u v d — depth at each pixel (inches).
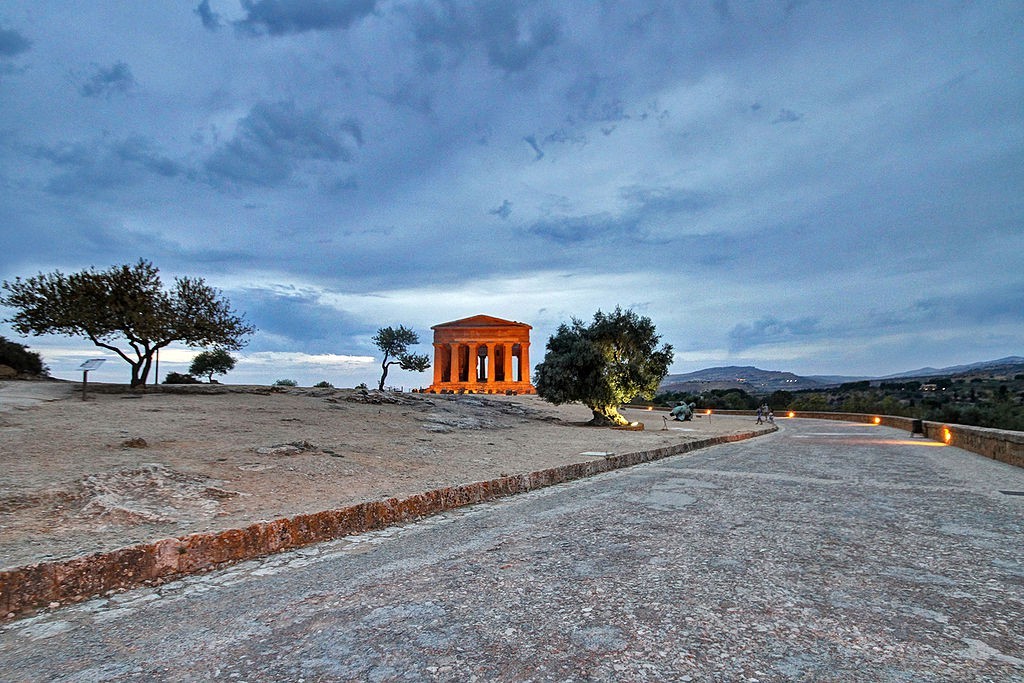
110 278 1013.8
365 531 255.9
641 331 1019.3
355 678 111.1
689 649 121.0
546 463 449.4
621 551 203.2
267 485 301.7
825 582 165.9
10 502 230.1
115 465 309.9
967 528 239.3
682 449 671.1
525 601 152.9
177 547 191.6
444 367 2694.4
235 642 131.5
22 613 155.6
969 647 121.8
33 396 734.5
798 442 844.6
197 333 1085.8
